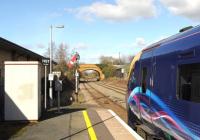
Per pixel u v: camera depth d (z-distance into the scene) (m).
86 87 68.00
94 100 32.91
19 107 14.39
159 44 10.45
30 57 35.16
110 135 11.57
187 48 7.92
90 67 133.75
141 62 12.59
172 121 8.73
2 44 20.81
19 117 14.38
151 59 11.08
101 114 17.41
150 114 10.99
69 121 14.77
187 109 7.68
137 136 11.36
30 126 13.41
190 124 7.47
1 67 22.36
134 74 13.77
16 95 14.38
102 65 134.38
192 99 7.45
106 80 122.00
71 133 11.95
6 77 14.35
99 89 58.25
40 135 11.58
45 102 20.02
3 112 14.73
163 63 9.68
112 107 25.48
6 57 24.12
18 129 12.75
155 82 10.41
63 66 58.69
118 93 45.66
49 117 16.16
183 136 7.94
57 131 12.34
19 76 14.39
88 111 18.97
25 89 14.41
